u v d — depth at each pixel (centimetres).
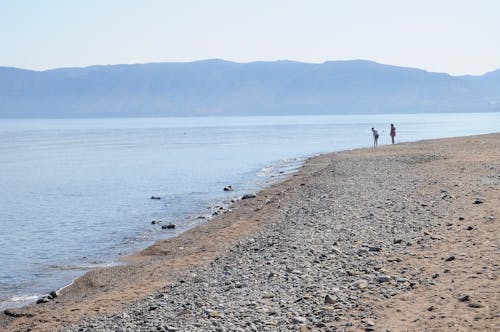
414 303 1302
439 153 5719
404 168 4684
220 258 2223
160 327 1375
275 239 2361
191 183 5872
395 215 2509
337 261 1797
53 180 6756
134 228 3512
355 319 1246
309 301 1415
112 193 5375
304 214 2945
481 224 2064
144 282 2062
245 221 3117
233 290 1650
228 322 1333
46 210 4459
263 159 8569
